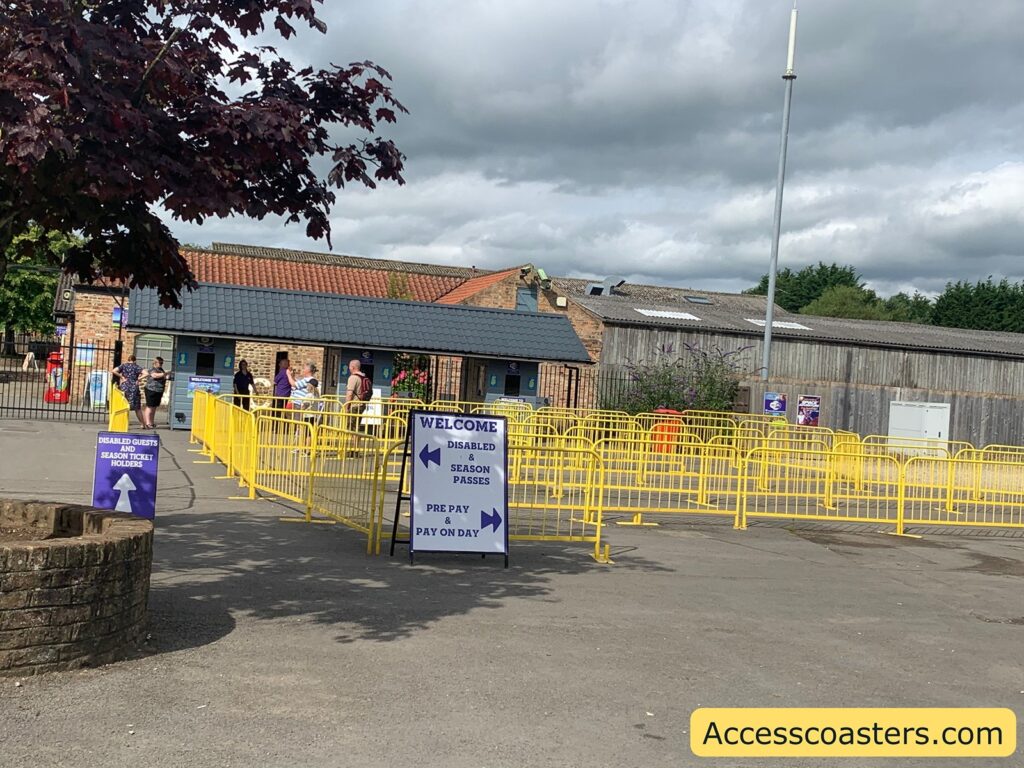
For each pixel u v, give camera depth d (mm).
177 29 6566
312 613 7727
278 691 5816
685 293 62312
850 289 101938
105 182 5805
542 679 6348
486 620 7867
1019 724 6035
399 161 6992
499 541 10320
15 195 6406
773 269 31688
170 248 7047
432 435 10297
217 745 4941
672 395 32906
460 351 29172
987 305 87438
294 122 6312
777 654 7367
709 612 8695
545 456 14641
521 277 39594
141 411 24328
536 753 5059
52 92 5555
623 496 17047
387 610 7988
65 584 5848
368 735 5188
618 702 5973
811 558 12133
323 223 7129
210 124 6207
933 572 11641
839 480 17406
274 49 6883
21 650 5711
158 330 25891
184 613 7430
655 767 4973
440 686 6086
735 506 16562
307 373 23594
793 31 31078
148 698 5555
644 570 10594
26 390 35312
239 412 15328
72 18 5742
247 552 9984
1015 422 39406
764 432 28703
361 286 42562
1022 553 13625
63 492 13180
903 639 8133
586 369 35281
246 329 26891
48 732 4977
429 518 10156
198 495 13797
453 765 4840
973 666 7371
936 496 19391
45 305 53406
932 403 35562
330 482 11789
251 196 6820
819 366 37312
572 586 9469
